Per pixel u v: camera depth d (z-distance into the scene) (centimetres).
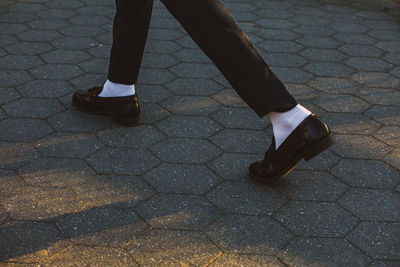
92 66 388
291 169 259
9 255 220
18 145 294
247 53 229
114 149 294
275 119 250
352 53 425
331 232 239
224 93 358
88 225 239
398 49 436
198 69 391
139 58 303
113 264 218
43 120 318
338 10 519
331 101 352
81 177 271
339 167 285
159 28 461
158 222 242
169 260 221
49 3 503
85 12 487
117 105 311
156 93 354
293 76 385
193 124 321
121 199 256
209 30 226
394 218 249
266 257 225
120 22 291
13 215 243
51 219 241
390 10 523
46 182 266
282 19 491
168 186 267
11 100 338
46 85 358
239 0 534
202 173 277
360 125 325
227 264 220
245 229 240
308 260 224
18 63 386
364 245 232
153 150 295
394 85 376
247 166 285
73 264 217
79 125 315
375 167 286
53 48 412
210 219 246
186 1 224
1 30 439
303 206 256
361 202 259
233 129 318
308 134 243
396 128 322
